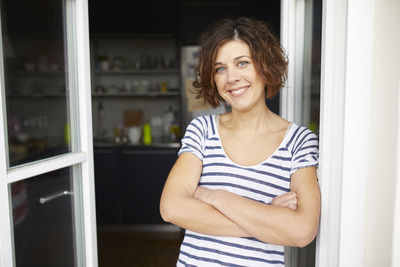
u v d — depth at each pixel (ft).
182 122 13.84
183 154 3.98
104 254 11.43
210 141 3.95
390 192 3.24
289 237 3.34
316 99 4.68
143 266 10.52
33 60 4.04
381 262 3.38
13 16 3.86
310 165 3.62
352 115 3.41
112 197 13.38
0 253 3.59
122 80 15.29
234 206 3.44
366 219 3.51
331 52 3.51
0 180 3.54
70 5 4.50
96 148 13.23
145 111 15.55
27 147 3.94
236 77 3.59
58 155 4.36
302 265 5.26
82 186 4.74
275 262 3.72
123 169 13.37
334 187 3.58
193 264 3.74
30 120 3.98
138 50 15.23
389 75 3.21
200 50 3.82
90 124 4.75
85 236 4.80
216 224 3.51
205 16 13.52
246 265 3.61
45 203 4.19
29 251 3.98
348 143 3.43
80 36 4.53
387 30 3.19
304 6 5.20
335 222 3.61
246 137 3.87
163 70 14.33
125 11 13.92
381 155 3.32
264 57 3.53
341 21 3.41
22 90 3.90
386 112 3.24
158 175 13.39
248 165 3.76
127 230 13.51
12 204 3.75
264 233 3.37
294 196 3.51
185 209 3.58
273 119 3.99
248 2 13.38
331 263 3.66
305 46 5.20
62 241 4.47
